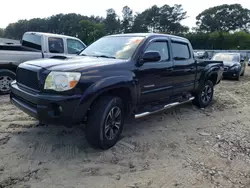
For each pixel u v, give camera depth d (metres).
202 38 82.44
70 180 2.58
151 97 4.05
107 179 2.64
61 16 85.75
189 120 4.96
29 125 4.05
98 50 4.19
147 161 3.09
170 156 3.27
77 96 2.83
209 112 5.72
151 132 4.12
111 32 90.56
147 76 3.81
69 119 2.85
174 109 5.75
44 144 3.38
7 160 2.89
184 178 2.74
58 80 2.82
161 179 2.70
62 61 3.27
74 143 3.46
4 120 4.26
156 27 103.19
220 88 9.62
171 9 101.75
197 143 3.77
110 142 3.34
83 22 76.94
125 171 2.82
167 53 4.41
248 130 4.51
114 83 3.16
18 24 83.44
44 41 6.70
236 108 6.28
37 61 3.38
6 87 6.29
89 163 2.95
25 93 3.08
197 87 5.58
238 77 12.38
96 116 3.09
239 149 3.61
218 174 2.87
